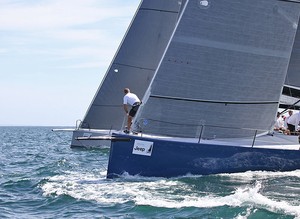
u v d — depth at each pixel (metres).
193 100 13.32
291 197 10.39
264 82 13.90
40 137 58.44
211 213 9.03
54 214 9.73
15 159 22.59
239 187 11.33
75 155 22.45
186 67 13.22
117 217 9.14
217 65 13.41
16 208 10.42
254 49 13.70
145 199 10.27
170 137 13.19
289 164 13.38
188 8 13.15
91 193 11.18
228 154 12.87
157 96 13.14
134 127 13.18
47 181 13.28
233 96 13.62
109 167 12.64
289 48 14.12
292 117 15.02
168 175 12.54
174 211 9.29
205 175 12.73
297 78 16.03
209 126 13.49
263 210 9.05
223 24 13.37
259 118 14.01
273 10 13.76
